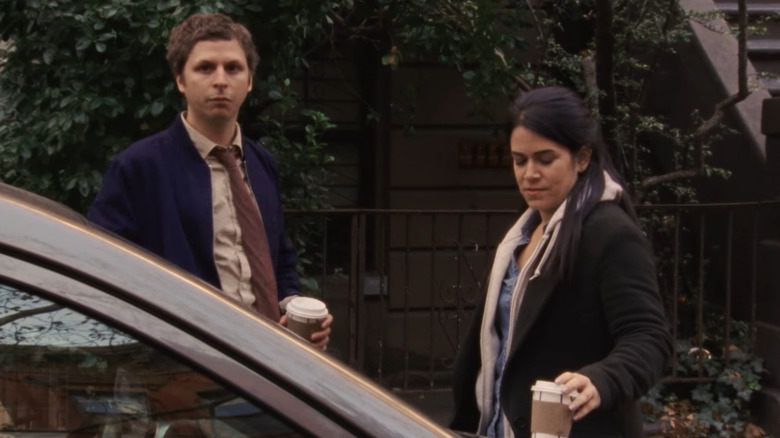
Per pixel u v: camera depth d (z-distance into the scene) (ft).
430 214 22.16
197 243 11.96
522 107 10.99
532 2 25.00
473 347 11.86
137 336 6.75
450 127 26.84
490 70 21.98
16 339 6.80
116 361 6.80
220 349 6.82
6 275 6.72
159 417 6.81
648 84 24.54
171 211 11.85
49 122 17.75
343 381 6.98
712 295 25.38
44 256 6.82
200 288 7.08
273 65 18.99
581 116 10.92
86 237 7.02
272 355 6.88
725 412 23.09
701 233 22.95
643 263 10.62
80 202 18.62
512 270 11.53
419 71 26.43
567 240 10.66
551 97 10.98
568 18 26.50
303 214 20.84
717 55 25.05
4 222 6.90
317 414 6.78
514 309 11.08
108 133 18.45
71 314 6.75
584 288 10.67
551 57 26.13
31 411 6.85
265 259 12.41
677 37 23.81
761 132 23.30
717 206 22.75
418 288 26.45
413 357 26.32
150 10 17.39
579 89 24.12
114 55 17.98
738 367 23.34
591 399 9.73
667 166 26.66
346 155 27.53
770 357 23.21
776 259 22.89
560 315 10.76
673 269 23.40
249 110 20.12
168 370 6.77
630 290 10.47
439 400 24.22
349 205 27.58
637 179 24.44
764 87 25.22
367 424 6.83
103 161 18.20
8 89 19.01
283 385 6.81
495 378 11.44
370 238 27.37
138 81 18.19
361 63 27.35
